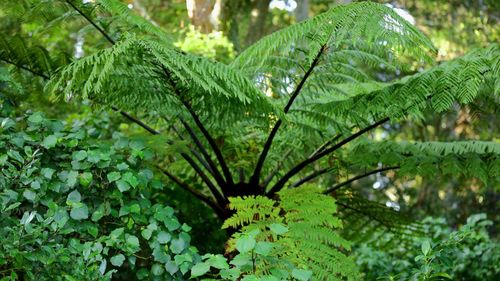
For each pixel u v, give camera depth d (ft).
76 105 16.03
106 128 14.73
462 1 31.24
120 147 9.51
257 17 32.42
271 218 9.72
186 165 14.05
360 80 11.52
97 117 14.21
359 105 10.69
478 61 9.59
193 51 20.13
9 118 9.11
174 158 13.50
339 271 9.77
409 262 16.84
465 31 30.63
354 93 12.96
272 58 11.09
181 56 9.36
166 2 31.50
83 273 7.29
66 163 9.07
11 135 8.86
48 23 11.71
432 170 12.12
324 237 9.89
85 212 8.71
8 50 11.60
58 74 10.23
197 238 13.23
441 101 9.93
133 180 8.84
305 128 11.98
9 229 7.22
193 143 12.92
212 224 13.43
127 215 9.21
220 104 10.34
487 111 12.34
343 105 10.87
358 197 14.30
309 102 12.33
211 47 20.34
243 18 33.94
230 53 21.31
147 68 9.93
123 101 10.58
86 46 17.53
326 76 11.09
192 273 6.50
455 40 30.55
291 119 11.78
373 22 9.48
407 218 14.61
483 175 11.74
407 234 14.97
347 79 11.19
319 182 17.43
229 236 11.19
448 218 31.45
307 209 9.97
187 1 24.89
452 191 31.32
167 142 11.52
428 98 10.50
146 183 9.29
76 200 8.80
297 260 9.24
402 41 9.38
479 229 19.80
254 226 9.55
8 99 9.88
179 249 8.78
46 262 7.20
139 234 9.65
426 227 18.49
